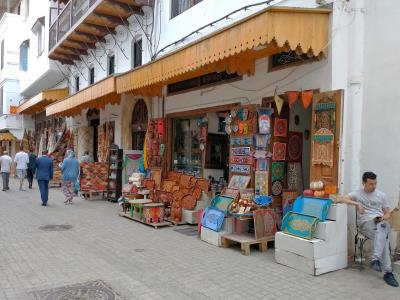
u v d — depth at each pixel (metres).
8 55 28.14
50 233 8.08
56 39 17.47
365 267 5.94
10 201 13.02
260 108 7.66
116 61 14.55
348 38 6.37
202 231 7.57
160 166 11.46
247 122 8.20
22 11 27.38
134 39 13.27
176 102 10.97
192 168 10.69
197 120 10.62
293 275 5.55
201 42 6.97
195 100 10.16
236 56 7.59
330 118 6.49
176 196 9.43
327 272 5.67
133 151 12.98
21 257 6.28
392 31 5.93
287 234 6.03
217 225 7.22
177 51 7.66
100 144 16.06
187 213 9.02
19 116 28.09
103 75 15.75
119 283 5.15
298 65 7.14
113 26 14.16
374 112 6.12
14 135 28.09
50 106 16.98
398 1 5.88
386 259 5.30
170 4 11.16
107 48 15.43
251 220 7.50
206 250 6.87
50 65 19.83
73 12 15.08
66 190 12.72
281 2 7.40
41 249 6.79
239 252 6.77
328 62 6.57
